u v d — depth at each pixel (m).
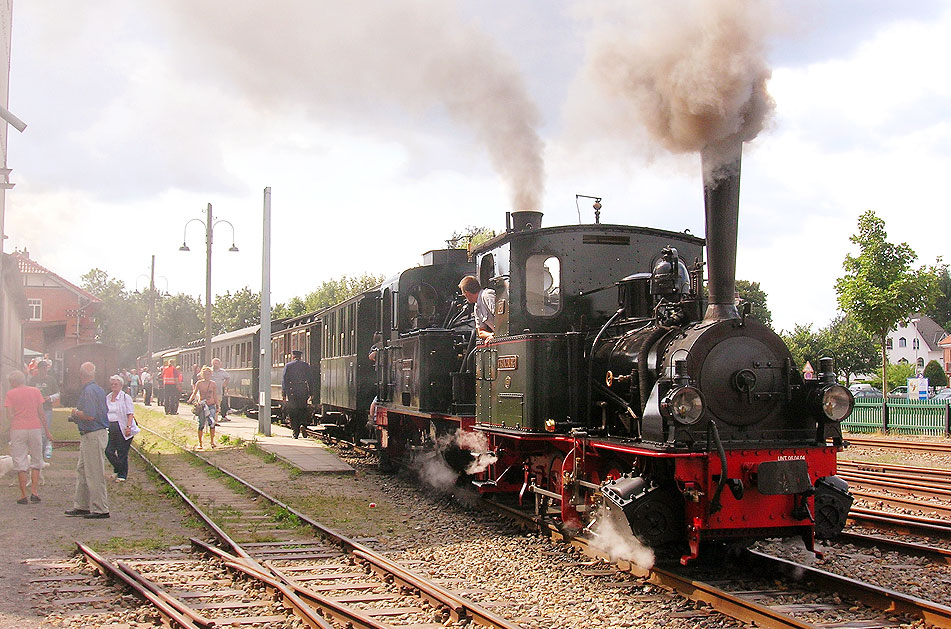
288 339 26.59
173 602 6.66
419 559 8.51
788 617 5.96
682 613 6.48
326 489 13.46
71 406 38.22
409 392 13.32
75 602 6.92
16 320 30.31
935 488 12.92
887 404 25.72
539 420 8.78
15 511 11.45
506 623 5.94
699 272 8.75
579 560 8.25
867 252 24.23
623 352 8.13
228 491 13.38
